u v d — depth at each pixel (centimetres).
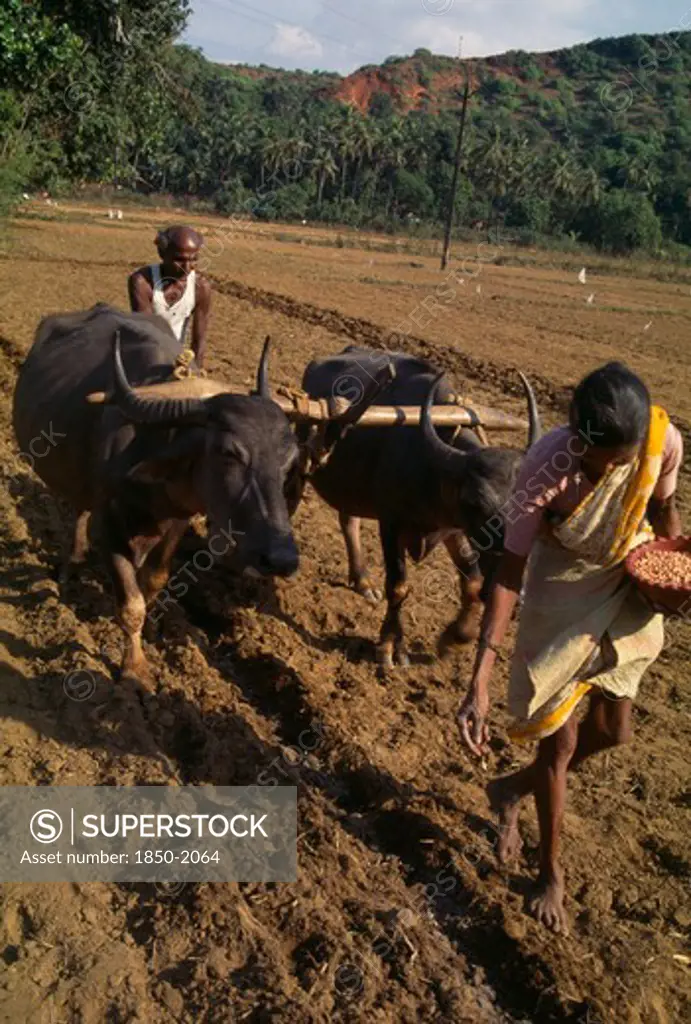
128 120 2647
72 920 471
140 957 454
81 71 2380
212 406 566
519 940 475
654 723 681
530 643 463
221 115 10244
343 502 797
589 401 407
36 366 782
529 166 9919
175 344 724
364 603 830
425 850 534
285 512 554
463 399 739
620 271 6838
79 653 658
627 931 492
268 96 14512
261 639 742
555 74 15500
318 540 963
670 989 461
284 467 563
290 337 2098
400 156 10275
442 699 687
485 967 474
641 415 408
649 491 430
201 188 10031
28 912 471
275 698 682
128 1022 414
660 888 525
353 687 692
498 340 2427
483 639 451
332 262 4775
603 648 459
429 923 493
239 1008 425
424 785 589
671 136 11762
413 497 700
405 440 707
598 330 2919
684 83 13900
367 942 472
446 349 2152
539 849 514
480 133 11738
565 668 454
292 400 661
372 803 579
